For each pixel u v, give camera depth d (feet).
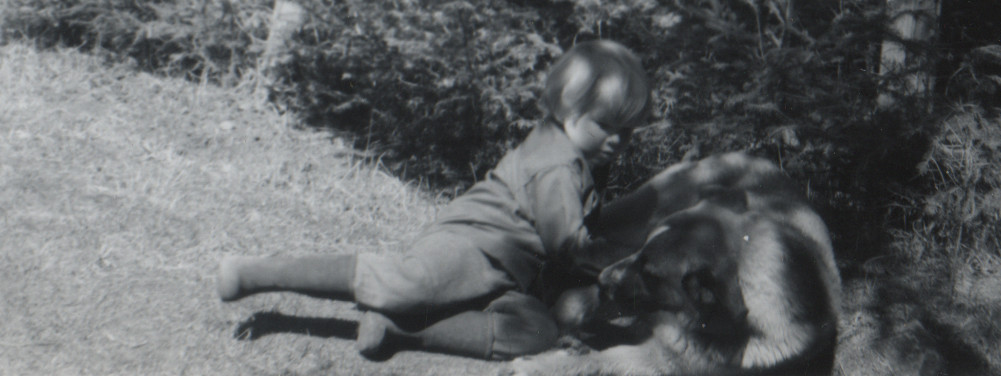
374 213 14.69
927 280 13.76
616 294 10.55
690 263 10.36
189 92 17.20
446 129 16.98
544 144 10.27
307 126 17.58
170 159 14.49
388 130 17.72
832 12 14.12
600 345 11.40
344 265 9.46
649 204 12.14
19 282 10.35
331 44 17.38
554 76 10.55
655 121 14.82
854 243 14.58
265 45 18.29
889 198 14.78
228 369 9.32
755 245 10.73
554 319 10.94
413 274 9.49
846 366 12.19
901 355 12.28
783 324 10.63
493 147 17.04
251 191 14.15
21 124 14.40
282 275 9.34
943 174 14.30
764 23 14.92
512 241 9.94
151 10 18.85
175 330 9.91
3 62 16.69
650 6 14.64
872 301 13.38
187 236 12.23
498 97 15.62
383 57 16.80
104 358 9.16
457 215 10.17
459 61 16.14
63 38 19.17
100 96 16.31
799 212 11.64
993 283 13.67
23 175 12.89
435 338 9.74
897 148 13.99
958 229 14.21
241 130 16.19
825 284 11.18
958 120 13.41
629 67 10.47
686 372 10.80
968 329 12.94
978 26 15.31
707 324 10.41
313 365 9.69
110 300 10.34
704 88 14.05
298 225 13.44
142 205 12.81
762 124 13.87
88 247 11.43
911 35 13.93
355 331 10.57
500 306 10.03
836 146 13.80
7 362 8.83
